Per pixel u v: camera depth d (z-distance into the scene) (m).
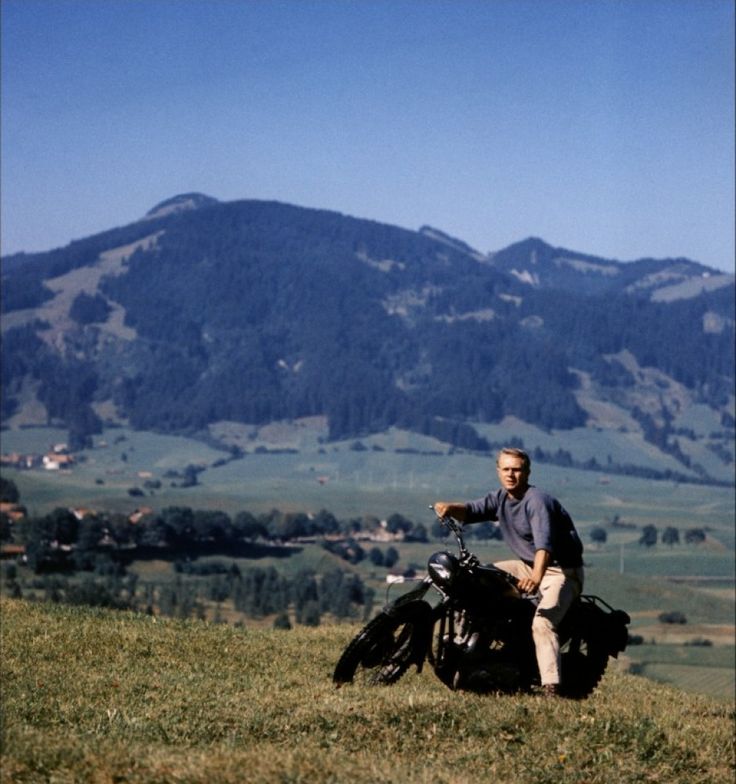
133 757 9.49
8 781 8.82
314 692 13.45
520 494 12.98
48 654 15.66
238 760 9.59
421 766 10.47
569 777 10.89
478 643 12.62
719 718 15.23
